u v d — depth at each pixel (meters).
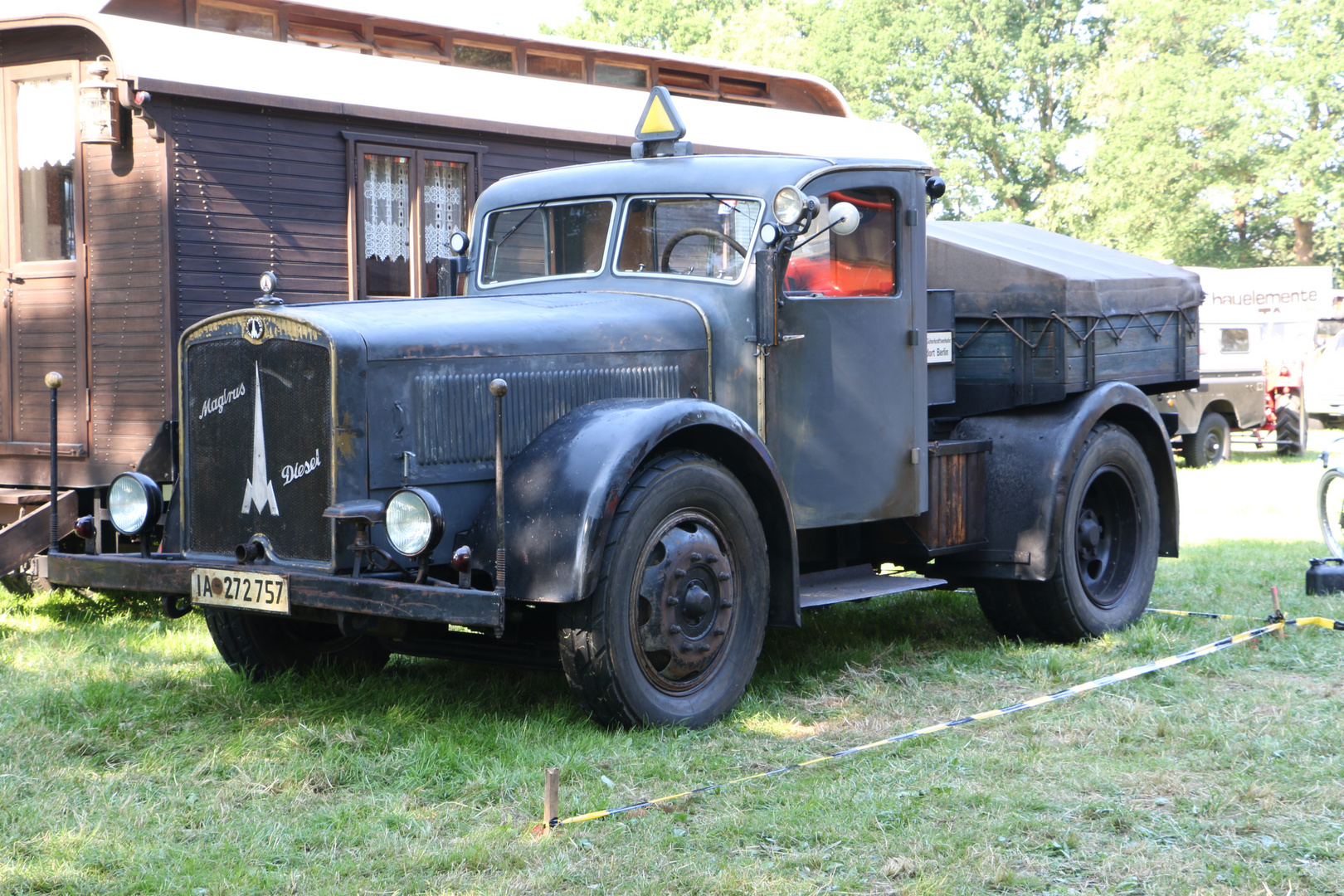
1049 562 5.81
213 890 3.09
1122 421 6.54
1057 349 5.92
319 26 8.15
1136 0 38.16
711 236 5.23
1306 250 37.78
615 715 4.35
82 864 3.26
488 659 4.79
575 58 9.38
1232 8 36.91
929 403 5.85
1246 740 4.28
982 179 39.94
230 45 7.18
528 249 5.74
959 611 6.97
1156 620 6.44
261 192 7.21
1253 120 35.50
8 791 3.82
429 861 3.26
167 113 6.77
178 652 5.88
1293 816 3.59
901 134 10.76
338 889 3.11
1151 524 6.50
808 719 4.69
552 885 3.12
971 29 40.69
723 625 4.69
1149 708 4.71
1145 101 36.41
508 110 8.30
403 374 4.27
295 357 4.27
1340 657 5.55
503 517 3.98
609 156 8.91
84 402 7.07
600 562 4.20
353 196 7.62
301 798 3.79
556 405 4.66
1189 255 38.50
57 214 7.19
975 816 3.58
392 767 4.05
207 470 4.55
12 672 5.44
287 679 5.14
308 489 4.25
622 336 4.86
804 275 5.21
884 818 3.57
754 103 10.45
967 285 6.18
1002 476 5.96
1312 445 20.73
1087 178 37.97
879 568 6.07
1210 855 3.30
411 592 3.99
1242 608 6.84
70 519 6.96
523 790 3.82
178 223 6.83
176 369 6.79
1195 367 7.02
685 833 3.46
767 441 5.03
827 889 3.10
